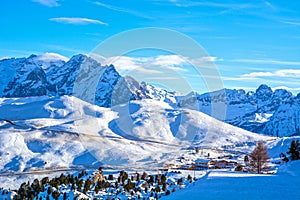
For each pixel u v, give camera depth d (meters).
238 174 58.59
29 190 111.75
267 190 42.56
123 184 104.88
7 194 113.94
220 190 43.28
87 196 98.31
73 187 104.31
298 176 53.69
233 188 44.16
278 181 49.00
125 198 95.62
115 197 97.38
